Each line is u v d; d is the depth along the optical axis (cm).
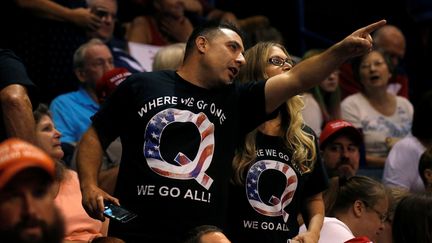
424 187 1283
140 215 821
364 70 1680
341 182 1146
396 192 1159
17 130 929
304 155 954
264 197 934
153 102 836
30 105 947
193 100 840
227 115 848
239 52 855
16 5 1428
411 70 2112
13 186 473
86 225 1051
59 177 1043
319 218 967
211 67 843
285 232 937
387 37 1953
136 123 838
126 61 1573
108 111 862
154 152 824
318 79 827
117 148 1192
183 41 1745
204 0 1975
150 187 819
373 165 1593
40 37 1459
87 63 1434
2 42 1429
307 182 984
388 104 1694
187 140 829
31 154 478
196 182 821
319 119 1590
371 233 1118
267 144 948
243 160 935
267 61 962
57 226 480
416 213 959
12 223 472
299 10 2122
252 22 1881
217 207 833
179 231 812
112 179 1055
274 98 847
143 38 1727
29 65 1446
